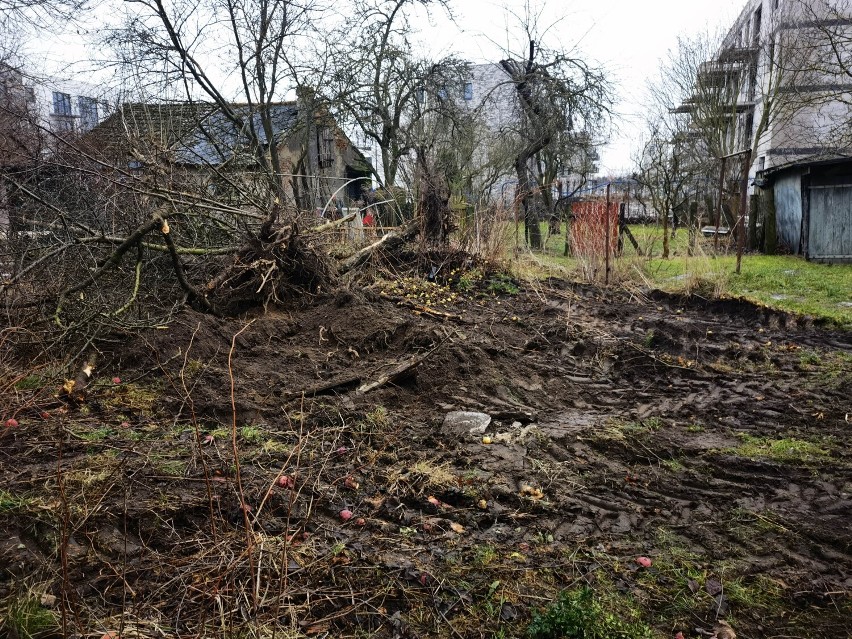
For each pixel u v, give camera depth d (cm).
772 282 954
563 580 257
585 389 530
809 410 470
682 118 2173
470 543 281
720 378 548
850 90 1523
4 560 231
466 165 1784
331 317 622
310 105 1373
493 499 325
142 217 595
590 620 226
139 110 977
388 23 1478
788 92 1745
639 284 1004
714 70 2011
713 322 762
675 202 1994
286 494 304
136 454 332
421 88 1622
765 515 319
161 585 232
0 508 258
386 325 593
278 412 422
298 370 507
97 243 534
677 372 567
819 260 1233
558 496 332
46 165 612
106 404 411
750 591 257
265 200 788
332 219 948
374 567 255
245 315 620
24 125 904
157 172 639
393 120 1608
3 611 204
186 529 271
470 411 455
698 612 242
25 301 493
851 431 430
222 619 207
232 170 885
